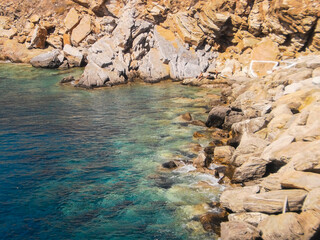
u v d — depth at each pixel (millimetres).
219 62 44000
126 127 25281
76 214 13961
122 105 31562
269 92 25828
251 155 17422
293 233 10508
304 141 15062
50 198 15102
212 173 17594
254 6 41031
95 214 14008
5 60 53344
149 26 45656
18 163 18562
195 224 13352
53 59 48312
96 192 15773
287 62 36656
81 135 23391
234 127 22641
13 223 13172
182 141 22594
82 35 51500
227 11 42375
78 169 18141
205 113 29172
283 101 22094
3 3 57750
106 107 30781
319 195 10922
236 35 43938
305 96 21344
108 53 42656
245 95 28016
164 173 17844
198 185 16469
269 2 39594
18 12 56938
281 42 39625
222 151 19641
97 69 40625
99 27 50594
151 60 43938
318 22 35875
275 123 19109
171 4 45719
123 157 19891
